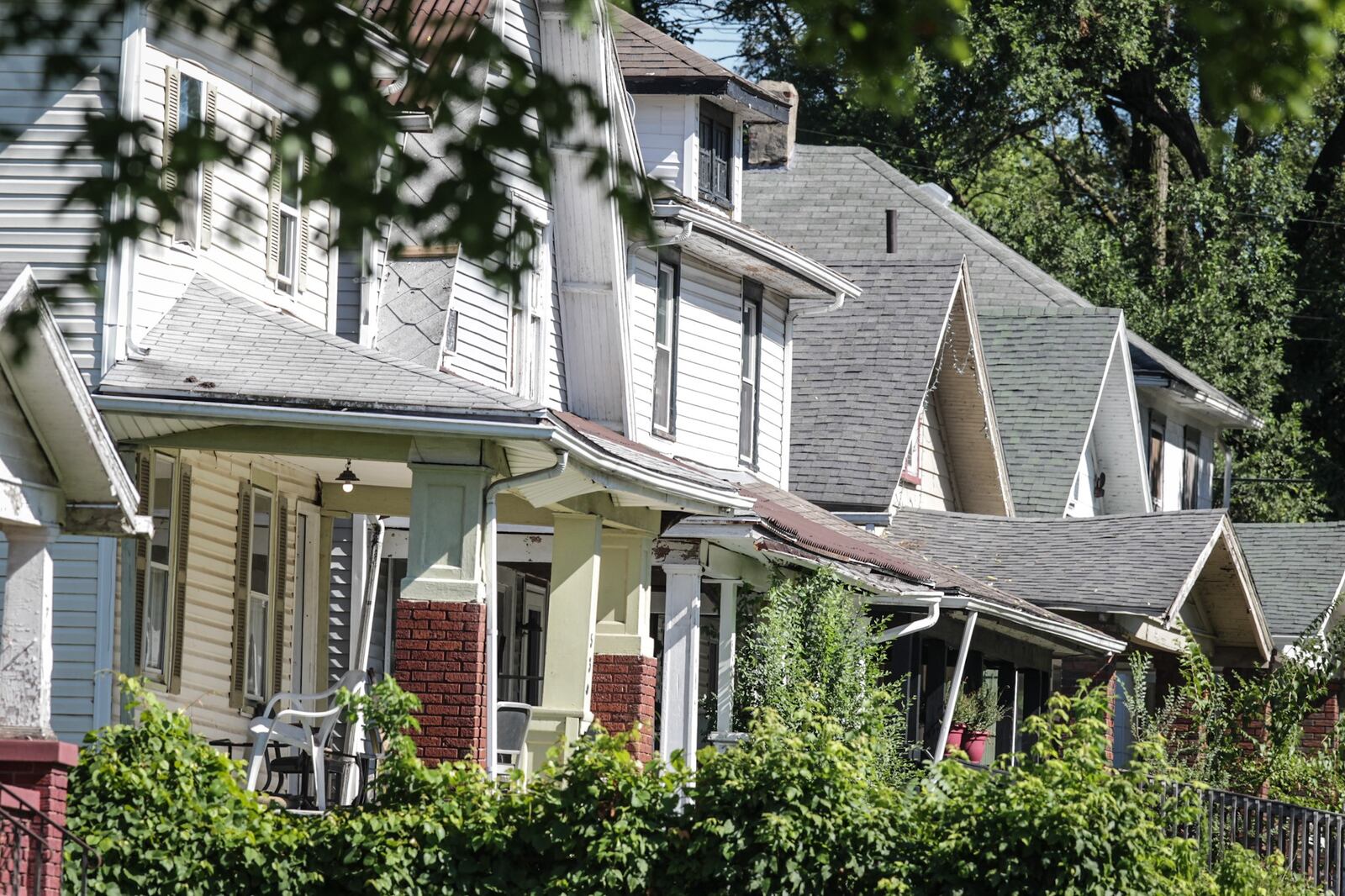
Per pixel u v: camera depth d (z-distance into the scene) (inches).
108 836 2007.9
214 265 2623.0
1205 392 6146.7
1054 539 4355.3
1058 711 2516.0
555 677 2728.8
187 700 2672.2
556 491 2608.3
